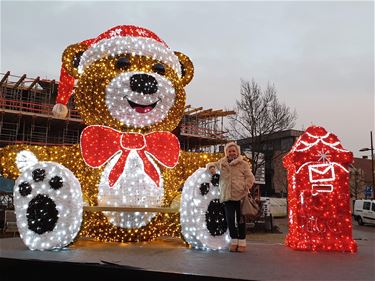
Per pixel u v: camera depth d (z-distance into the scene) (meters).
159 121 6.23
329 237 5.95
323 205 6.08
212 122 33.31
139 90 5.86
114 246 5.48
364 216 27.91
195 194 5.45
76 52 6.46
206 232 5.41
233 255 5.01
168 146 6.20
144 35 6.45
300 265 4.36
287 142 29.27
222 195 5.41
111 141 5.92
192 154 6.60
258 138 23.30
